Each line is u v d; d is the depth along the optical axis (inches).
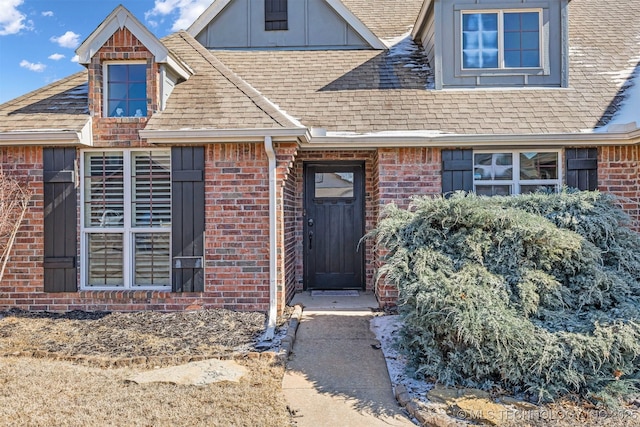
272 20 376.2
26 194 254.1
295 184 320.5
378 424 145.9
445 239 202.1
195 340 214.7
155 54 253.3
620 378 161.9
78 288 257.4
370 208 318.7
